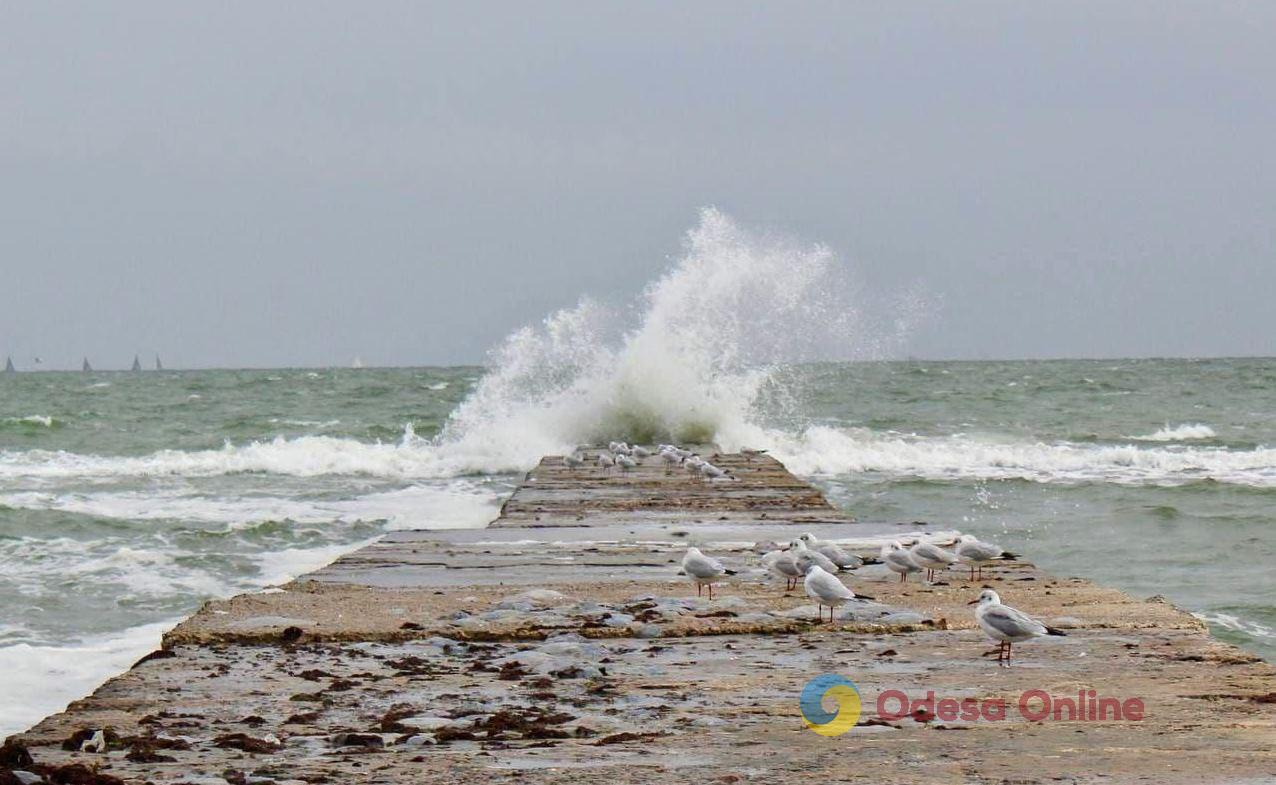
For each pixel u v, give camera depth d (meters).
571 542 24.20
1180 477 46.97
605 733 10.41
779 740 10.10
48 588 25.92
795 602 17.05
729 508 29.98
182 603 24.75
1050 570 29.11
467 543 24.12
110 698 11.79
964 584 18.58
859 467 49.91
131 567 28.14
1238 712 10.84
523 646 14.33
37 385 139.50
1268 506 38.66
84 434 67.88
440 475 47.84
